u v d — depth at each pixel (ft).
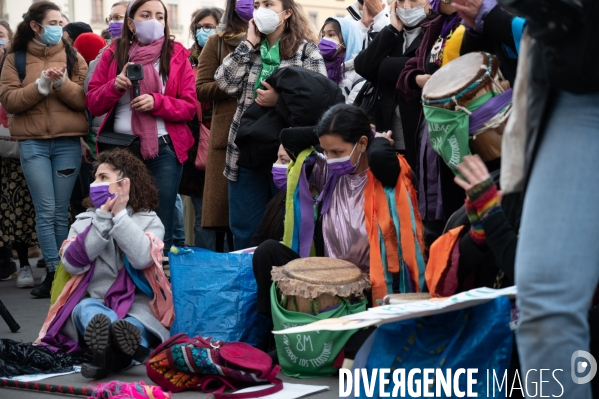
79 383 14.70
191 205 27.61
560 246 7.80
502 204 10.94
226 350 14.01
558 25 7.71
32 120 24.14
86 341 14.76
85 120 24.81
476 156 10.47
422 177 15.01
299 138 15.74
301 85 17.58
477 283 11.72
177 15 110.83
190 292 15.97
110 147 21.31
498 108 12.00
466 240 11.07
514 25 12.39
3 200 26.73
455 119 12.03
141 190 16.93
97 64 22.11
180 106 21.47
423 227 14.78
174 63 21.77
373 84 17.62
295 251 15.67
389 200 14.52
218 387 14.05
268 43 19.92
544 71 8.01
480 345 10.04
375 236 14.55
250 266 16.07
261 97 18.43
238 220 19.54
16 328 19.17
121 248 16.25
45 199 24.29
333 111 14.74
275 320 14.42
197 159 24.43
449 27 15.20
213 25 26.22
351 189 15.21
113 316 16.02
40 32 24.38
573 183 7.85
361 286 14.23
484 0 13.00
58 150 24.52
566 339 7.85
